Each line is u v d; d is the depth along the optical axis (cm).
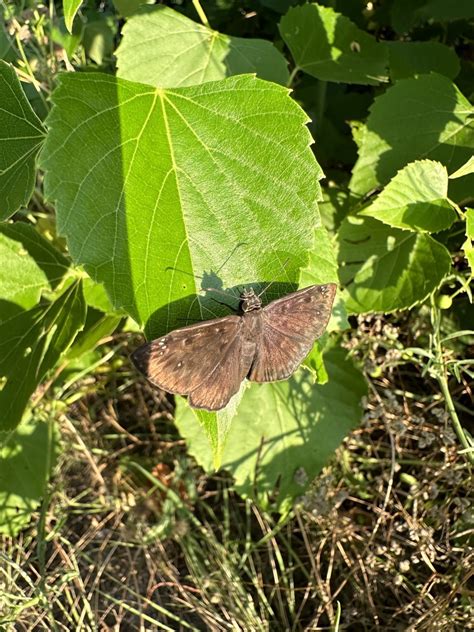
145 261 10
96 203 10
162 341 10
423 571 16
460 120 15
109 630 17
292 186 11
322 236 13
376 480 17
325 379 12
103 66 19
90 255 10
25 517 18
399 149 15
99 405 20
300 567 18
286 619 17
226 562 17
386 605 17
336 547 17
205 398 10
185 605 17
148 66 15
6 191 13
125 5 16
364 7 20
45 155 10
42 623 16
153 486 19
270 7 20
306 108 20
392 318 18
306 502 17
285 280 11
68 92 11
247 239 11
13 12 17
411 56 18
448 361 15
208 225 11
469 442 15
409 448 18
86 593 18
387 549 16
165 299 10
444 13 18
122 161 11
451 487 16
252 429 18
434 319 15
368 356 18
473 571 15
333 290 11
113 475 19
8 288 15
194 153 11
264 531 18
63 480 19
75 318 15
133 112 11
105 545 18
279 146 11
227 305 11
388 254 15
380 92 19
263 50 16
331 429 17
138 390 20
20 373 15
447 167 15
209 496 19
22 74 15
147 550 18
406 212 14
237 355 11
